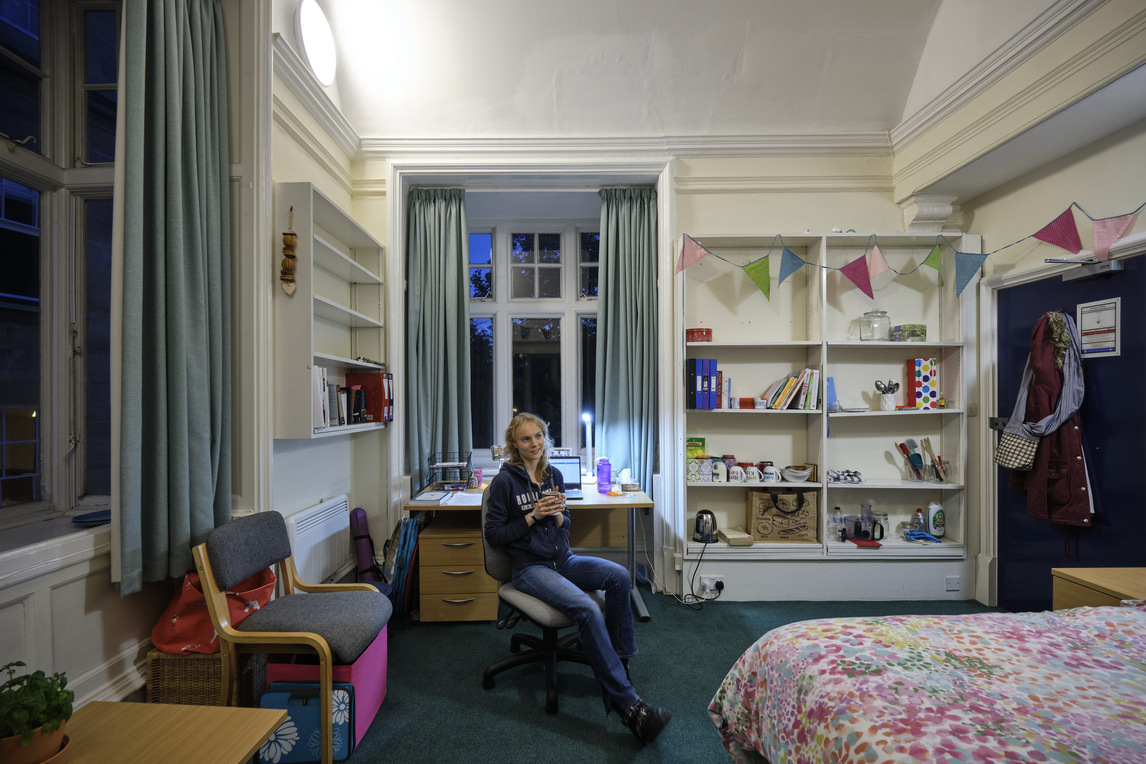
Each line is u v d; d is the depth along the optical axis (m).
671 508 3.15
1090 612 1.43
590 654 1.83
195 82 1.83
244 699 1.72
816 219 3.23
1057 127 2.26
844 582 3.01
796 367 3.23
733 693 1.41
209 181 1.88
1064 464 2.44
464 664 2.29
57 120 1.88
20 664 1.05
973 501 3.04
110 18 1.97
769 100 3.08
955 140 2.69
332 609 1.79
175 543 1.67
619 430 3.32
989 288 2.95
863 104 3.07
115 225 1.55
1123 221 2.13
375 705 1.91
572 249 3.80
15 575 1.33
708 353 3.23
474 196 3.46
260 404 2.06
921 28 2.80
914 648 1.22
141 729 1.15
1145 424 2.17
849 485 3.00
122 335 1.56
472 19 2.81
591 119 3.16
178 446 1.68
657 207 3.32
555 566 2.14
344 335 3.04
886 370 3.20
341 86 3.00
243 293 2.03
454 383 3.31
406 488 3.23
